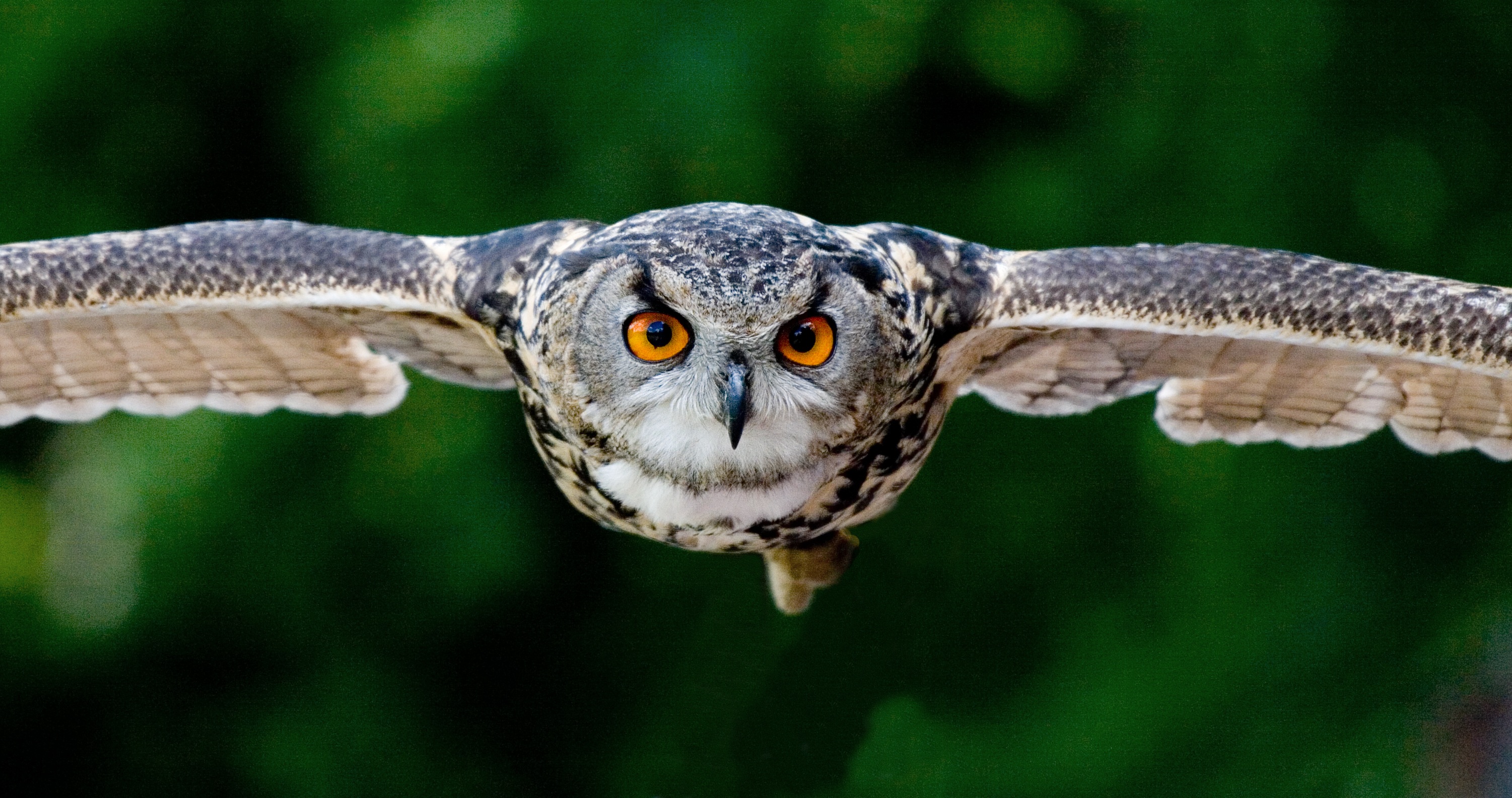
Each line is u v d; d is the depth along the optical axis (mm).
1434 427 7719
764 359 6645
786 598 8312
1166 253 7160
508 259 7078
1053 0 12656
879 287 6711
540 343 6848
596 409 6891
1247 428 8031
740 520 7203
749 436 6809
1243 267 7035
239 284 7137
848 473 7293
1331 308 6887
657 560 14258
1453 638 13492
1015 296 7066
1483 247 12875
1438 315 6848
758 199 11992
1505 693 13375
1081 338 7758
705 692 13578
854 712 13398
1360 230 12836
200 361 8078
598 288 6668
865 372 6742
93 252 7191
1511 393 7406
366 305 7156
